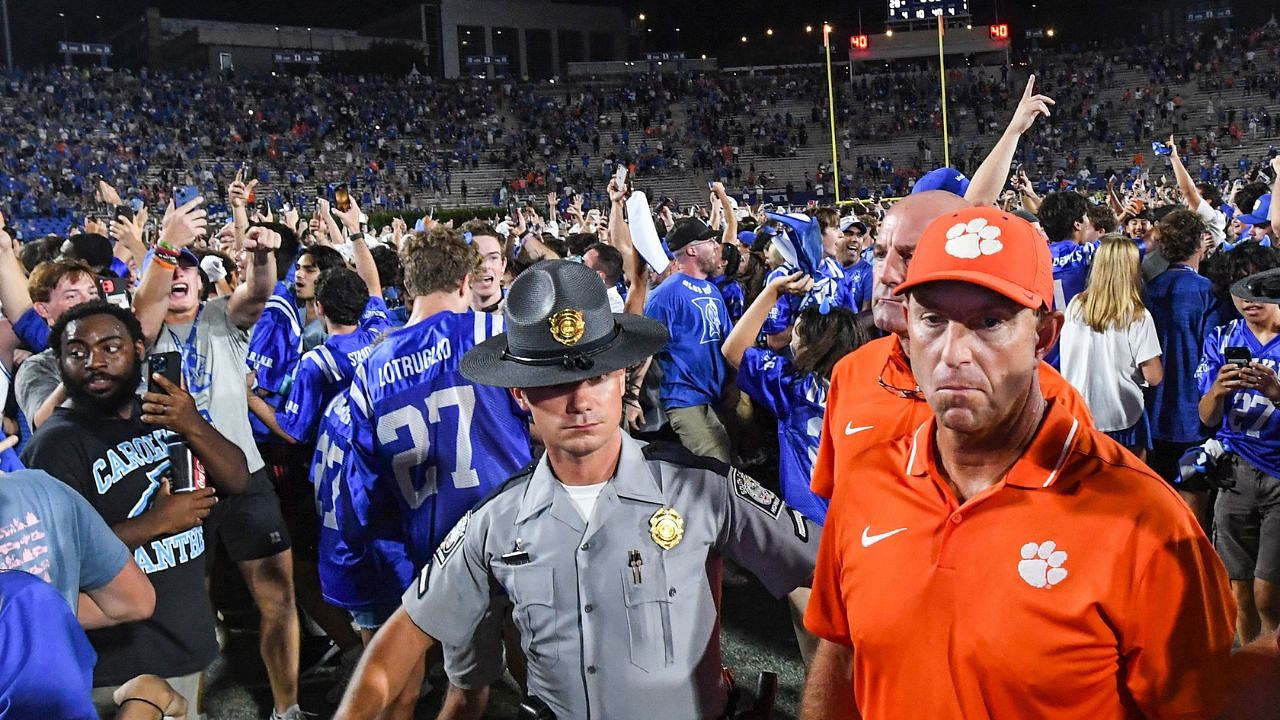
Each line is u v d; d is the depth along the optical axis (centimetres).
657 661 198
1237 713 147
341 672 422
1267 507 372
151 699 254
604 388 196
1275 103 4525
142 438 309
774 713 387
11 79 4241
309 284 560
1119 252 443
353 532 356
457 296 353
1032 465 155
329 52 6994
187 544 307
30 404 399
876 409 242
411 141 4778
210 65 6669
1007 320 148
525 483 209
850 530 174
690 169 4681
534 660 205
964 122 4950
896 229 230
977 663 155
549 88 5650
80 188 3419
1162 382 513
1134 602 148
